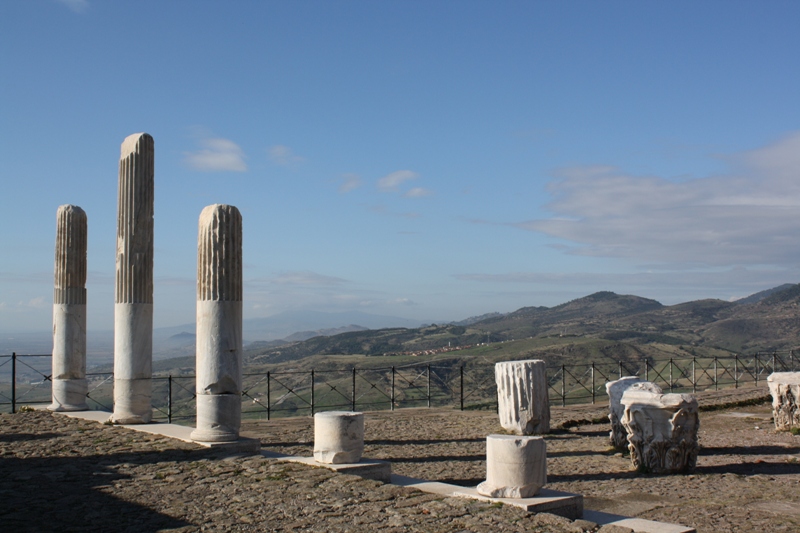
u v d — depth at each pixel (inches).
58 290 830.5
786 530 404.2
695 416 577.9
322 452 509.4
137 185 718.5
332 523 361.7
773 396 831.7
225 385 582.6
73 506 397.7
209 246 585.6
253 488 437.1
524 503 396.2
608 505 466.6
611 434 711.1
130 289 713.6
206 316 583.8
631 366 2421.3
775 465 609.3
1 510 389.4
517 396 808.3
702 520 426.6
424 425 859.4
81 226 847.1
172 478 467.2
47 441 612.4
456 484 522.6
